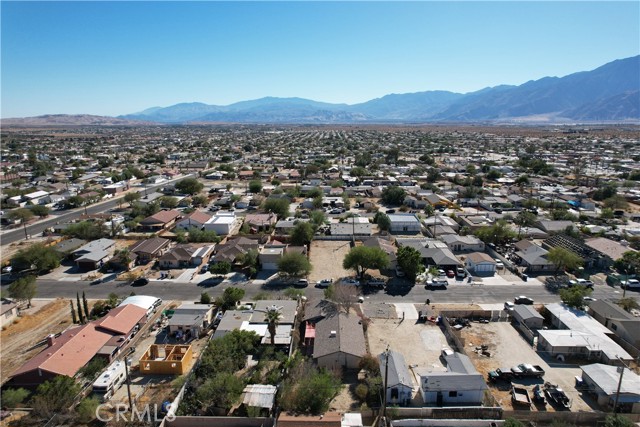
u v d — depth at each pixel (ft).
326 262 294.05
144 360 170.30
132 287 255.29
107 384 156.25
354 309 218.18
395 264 277.03
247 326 195.21
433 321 210.18
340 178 616.39
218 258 287.07
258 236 338.34
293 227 356.59
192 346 190.49
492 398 150.82
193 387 157.17
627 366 170.19
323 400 144.56
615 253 285.43
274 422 137.80
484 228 334.24
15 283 225.56
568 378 165.07
